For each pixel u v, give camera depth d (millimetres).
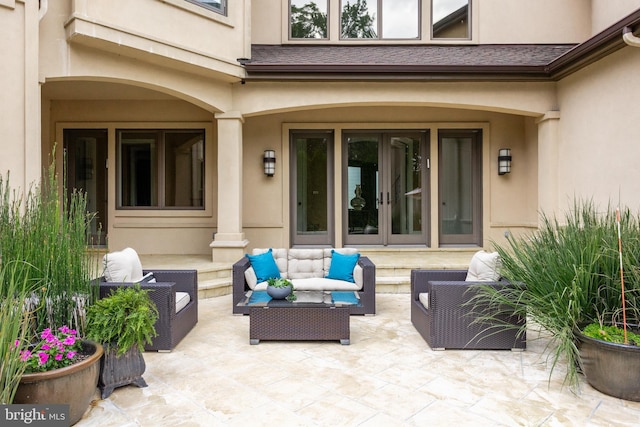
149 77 5328
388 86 6281
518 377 3008
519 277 3371
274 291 3854
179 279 4258
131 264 3902
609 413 2484
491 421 2396
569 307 2881
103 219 7621
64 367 2305
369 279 4660
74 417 2338
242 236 6578
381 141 7793
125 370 2781
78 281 2881
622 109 4930
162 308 3523
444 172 7809
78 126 7434
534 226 7145
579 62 5469
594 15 6895
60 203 2965
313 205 7816
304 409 2541
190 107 7453
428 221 7730
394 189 7809
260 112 6371
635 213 4738
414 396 2711
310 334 3721
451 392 2766
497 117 7543
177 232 7535
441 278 4215
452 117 7566
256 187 7535
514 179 7551
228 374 3072
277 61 6348
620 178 4984
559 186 6289
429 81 6203
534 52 6855
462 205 7840
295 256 5277
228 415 2473
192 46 5508
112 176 7504
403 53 6898
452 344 3549
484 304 3521
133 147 7621
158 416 2463
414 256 7117
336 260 5000
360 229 7840
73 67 4648
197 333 4066
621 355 2615
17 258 2625
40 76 4445
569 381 2893
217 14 5781
